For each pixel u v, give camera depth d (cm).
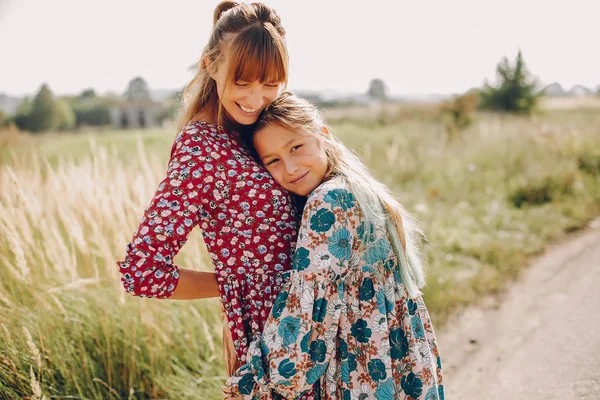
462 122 1425
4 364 244
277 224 165
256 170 165
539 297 388
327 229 152
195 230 348
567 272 430
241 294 167
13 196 319
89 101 7431
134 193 327
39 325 266
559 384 266
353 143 1316
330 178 171
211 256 169
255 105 165
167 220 149
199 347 310
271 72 160
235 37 159
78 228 275
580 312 346
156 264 147
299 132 166
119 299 288
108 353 270
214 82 175
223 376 286
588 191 677
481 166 856
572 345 303
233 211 162
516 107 2292
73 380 258
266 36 159
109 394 262
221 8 179
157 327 279
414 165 868
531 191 676
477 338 341
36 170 366
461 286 414
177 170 153
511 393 269
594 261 444
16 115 4884
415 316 173
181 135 163
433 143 1086
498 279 429
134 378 275
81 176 345
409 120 2448
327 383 161
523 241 515
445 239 517
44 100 5012
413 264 180
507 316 366
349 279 161
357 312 161
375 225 162
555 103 3900
